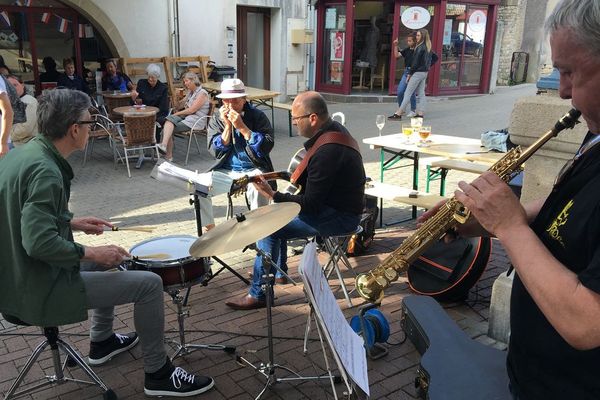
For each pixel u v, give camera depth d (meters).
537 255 1.20
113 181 6.67
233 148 4.57
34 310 2.31
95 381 2.61
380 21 13.91
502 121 10.48
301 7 13.21
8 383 2.80
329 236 3.44
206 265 2.83
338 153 3.26
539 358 1.37
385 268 1.97
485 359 2.16
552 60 1.20
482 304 3.60
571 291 1.13
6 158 2.35
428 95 13.71
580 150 1.33
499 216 1.25
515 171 1.60
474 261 3.45
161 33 10.79
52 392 2.73
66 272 2.34
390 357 3.03
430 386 2.02
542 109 2.64
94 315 2.92
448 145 4.97
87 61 10.84
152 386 2.67
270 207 2.64
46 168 2.23
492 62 14.54
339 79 13.82
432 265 3.62
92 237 4.79
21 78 10.24
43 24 10.22
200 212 4.09
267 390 2.73
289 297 3.72
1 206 2.26
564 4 1.13
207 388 2.72
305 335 3.01
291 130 9.37
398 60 13.56
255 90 9.49
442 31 13.23
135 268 2.70
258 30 13.17
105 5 9.99
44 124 2.34
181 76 10.62
